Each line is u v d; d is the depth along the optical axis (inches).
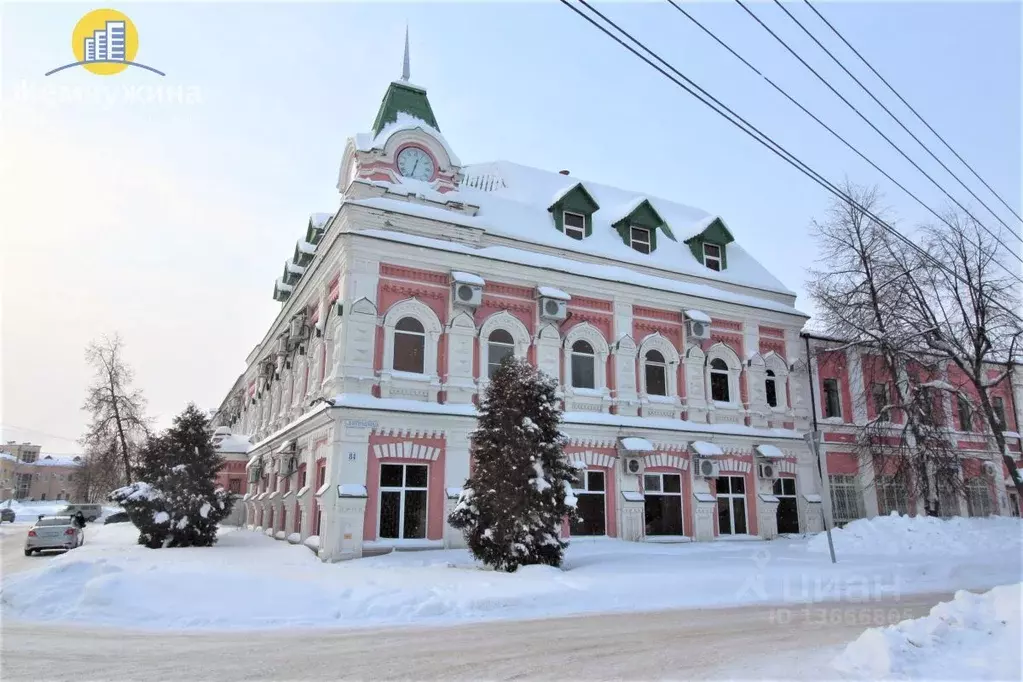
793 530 1018.7
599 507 871.7
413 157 898.1
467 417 783.7
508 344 858.8
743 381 1024.9
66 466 4867.1
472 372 815.1
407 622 420.5
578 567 613.3
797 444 1038.4
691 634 384.5
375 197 836.6
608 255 963.3
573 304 910.4
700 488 930.1
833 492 1075.3
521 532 577.9
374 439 742.5
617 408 908.0
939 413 1066.1
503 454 597.0
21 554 933.8
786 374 1066.7
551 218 996.6
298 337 972.6
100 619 418.6
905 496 1114.1
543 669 303.9
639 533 868.0
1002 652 304.8
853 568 633.6
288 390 1071.6
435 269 822.5
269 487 1137.4
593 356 919.7
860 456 1080.2
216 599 446.0
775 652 337.7
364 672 297.9
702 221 1127.6
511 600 466.6
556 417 621.3
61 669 303.0
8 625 403.9
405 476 757.9
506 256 864.9
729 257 1159.0
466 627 403.9
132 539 1074.1
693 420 959.6
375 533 725.3
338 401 722.2
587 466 866.8
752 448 993.5
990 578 652.1
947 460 1003.3
